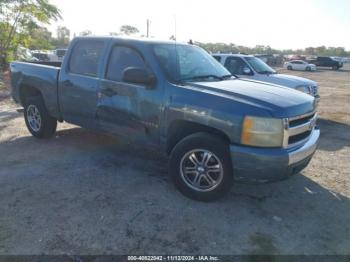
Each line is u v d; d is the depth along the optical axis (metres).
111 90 4.47
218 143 3.62
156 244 3.04
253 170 3.43
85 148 5.59
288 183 4.51
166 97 3.92
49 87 5.46
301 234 3.30
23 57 16.73
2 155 5.18
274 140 3.40
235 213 3.64
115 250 2.93
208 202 3.83
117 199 3.84
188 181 3.91
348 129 8.11
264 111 3.38
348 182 4.62
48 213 3.50
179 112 3.81
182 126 3.96
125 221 3.39
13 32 15.85
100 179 4.38
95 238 3.09
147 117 4.14
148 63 4.12
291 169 3.53
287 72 36.38
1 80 13.46
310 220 3.57
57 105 5.43
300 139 3.79
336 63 44.06
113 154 5.33
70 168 4.71
